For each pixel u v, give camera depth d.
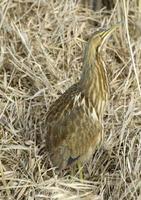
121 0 14.28
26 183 11.16
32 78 12.91
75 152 11.16
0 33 13.70
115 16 14.45
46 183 11.13
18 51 13.59
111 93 13.09
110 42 14.20
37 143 11.96
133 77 13.25
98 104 11.08
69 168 11.64
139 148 11.55
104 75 11.07
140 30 14.43
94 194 11.22
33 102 12.55
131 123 12.34
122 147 11.99
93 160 11.79
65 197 10.90
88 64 10.88
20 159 11.59
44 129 11.79
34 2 14.30
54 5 14.52
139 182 10.95
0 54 13.25
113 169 11.72
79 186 11.24
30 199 10.88
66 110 11.12
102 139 11.45
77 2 14.84
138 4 14.59
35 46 13.61
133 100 12.59
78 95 11.07
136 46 13.77
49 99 12.55
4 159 11.64
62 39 13.81
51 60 13.34
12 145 11.64
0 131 12.06
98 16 14.74
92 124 11.05
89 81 10.95
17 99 12.67
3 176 11.10
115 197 11.05
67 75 13.27
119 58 13.97
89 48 10.84
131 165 11.44
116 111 12.70
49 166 11.57
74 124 11.01
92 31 14.35
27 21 14.18
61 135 11.09
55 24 14.16
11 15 14.26
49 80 13.16
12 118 12.30
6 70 13.27
